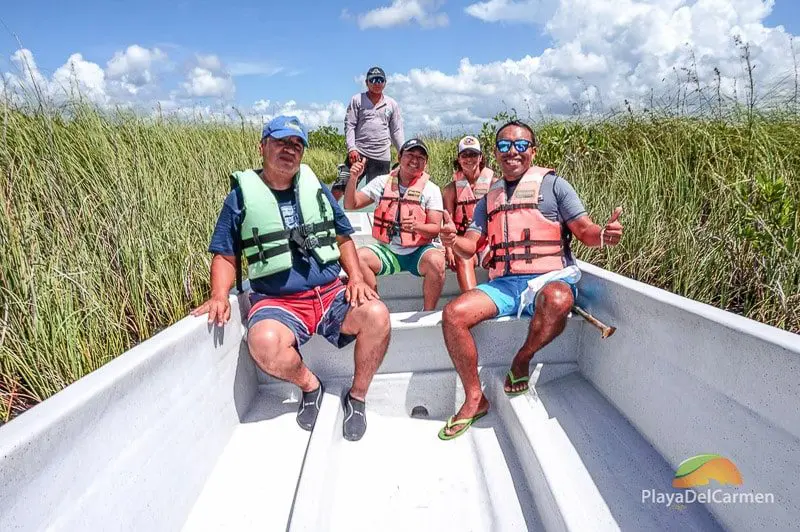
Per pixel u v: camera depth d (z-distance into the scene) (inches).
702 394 65.7
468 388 91.1
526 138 99.2
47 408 48.4
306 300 92.5
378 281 136.4
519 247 98.1
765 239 97.9
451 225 96.6
